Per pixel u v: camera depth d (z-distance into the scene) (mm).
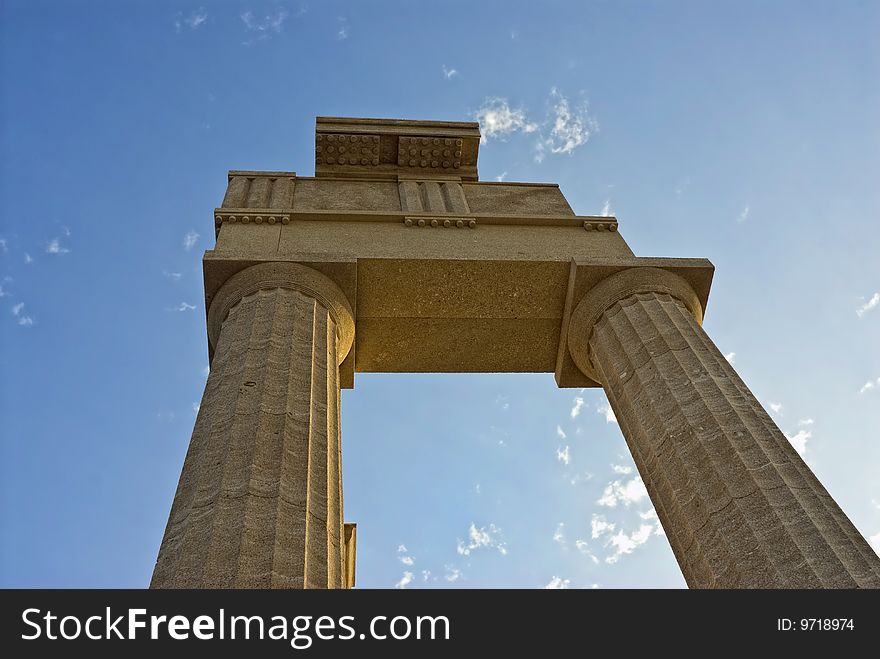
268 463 9773
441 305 15250
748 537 9969
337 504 10117
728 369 12953
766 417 11922
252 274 13984
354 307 14711
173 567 8414
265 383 11273
